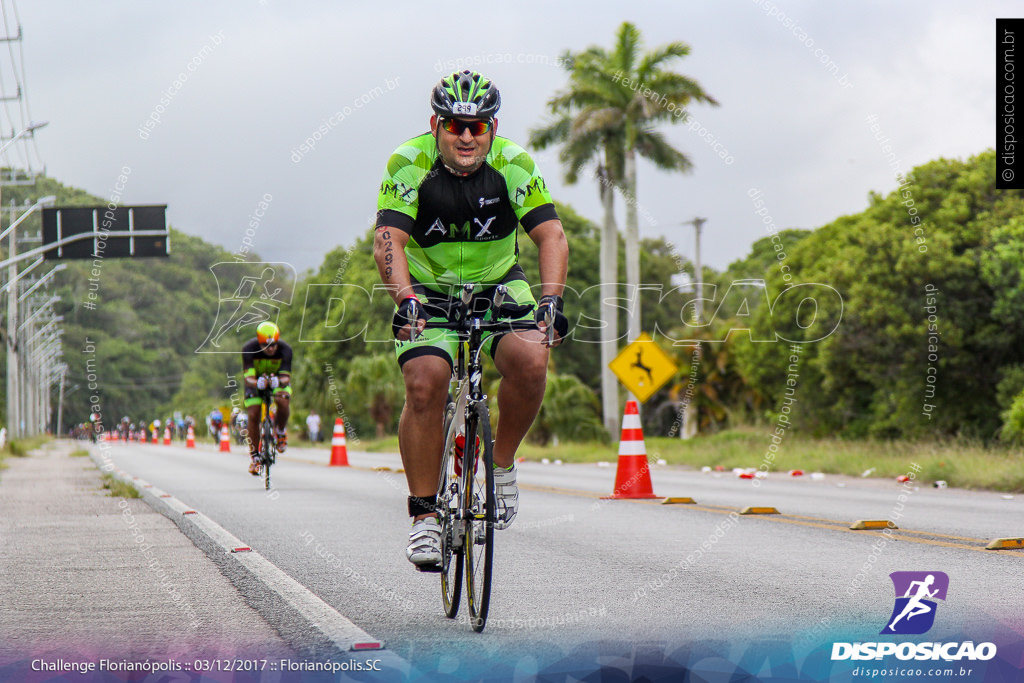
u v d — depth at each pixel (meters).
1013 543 7.84
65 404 132.88
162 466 24.48
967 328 29.88
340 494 14.10
